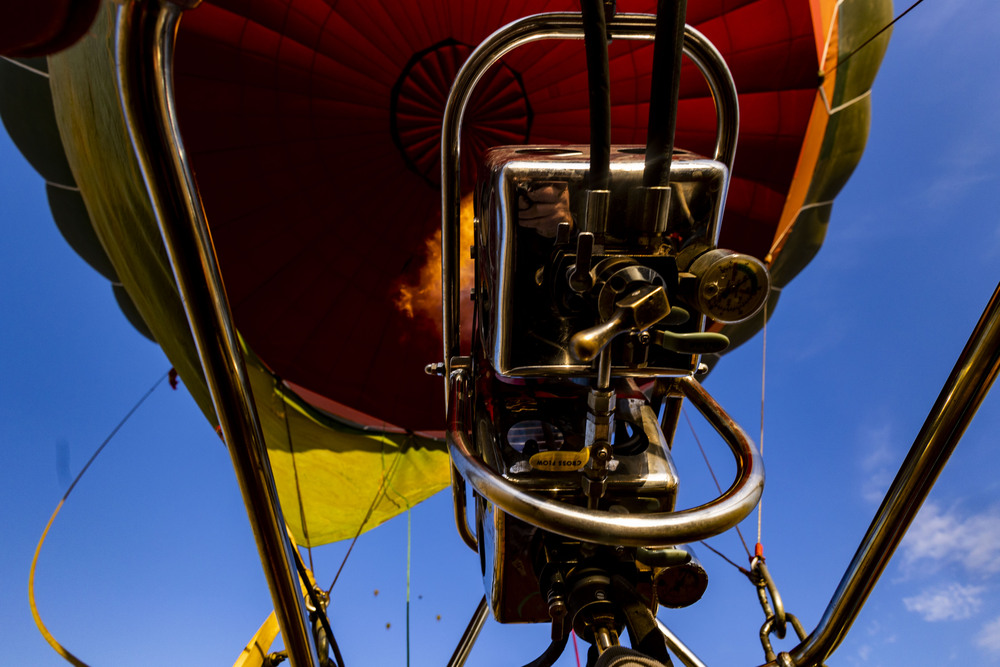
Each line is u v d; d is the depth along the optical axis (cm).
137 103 72
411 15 633
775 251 696
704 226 109
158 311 584
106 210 550
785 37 600
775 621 171
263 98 662
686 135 661
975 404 117
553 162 107
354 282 766
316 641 142
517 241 107
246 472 98
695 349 93
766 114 638
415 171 721
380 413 824
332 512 837
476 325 157
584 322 108
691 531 93
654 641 102
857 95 637
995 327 113
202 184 684
